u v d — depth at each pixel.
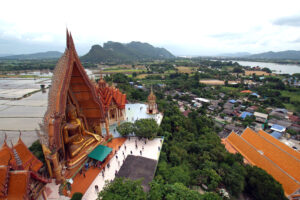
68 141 32.34
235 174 36.47
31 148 39.72
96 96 37.69
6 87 183.00
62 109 29.80
